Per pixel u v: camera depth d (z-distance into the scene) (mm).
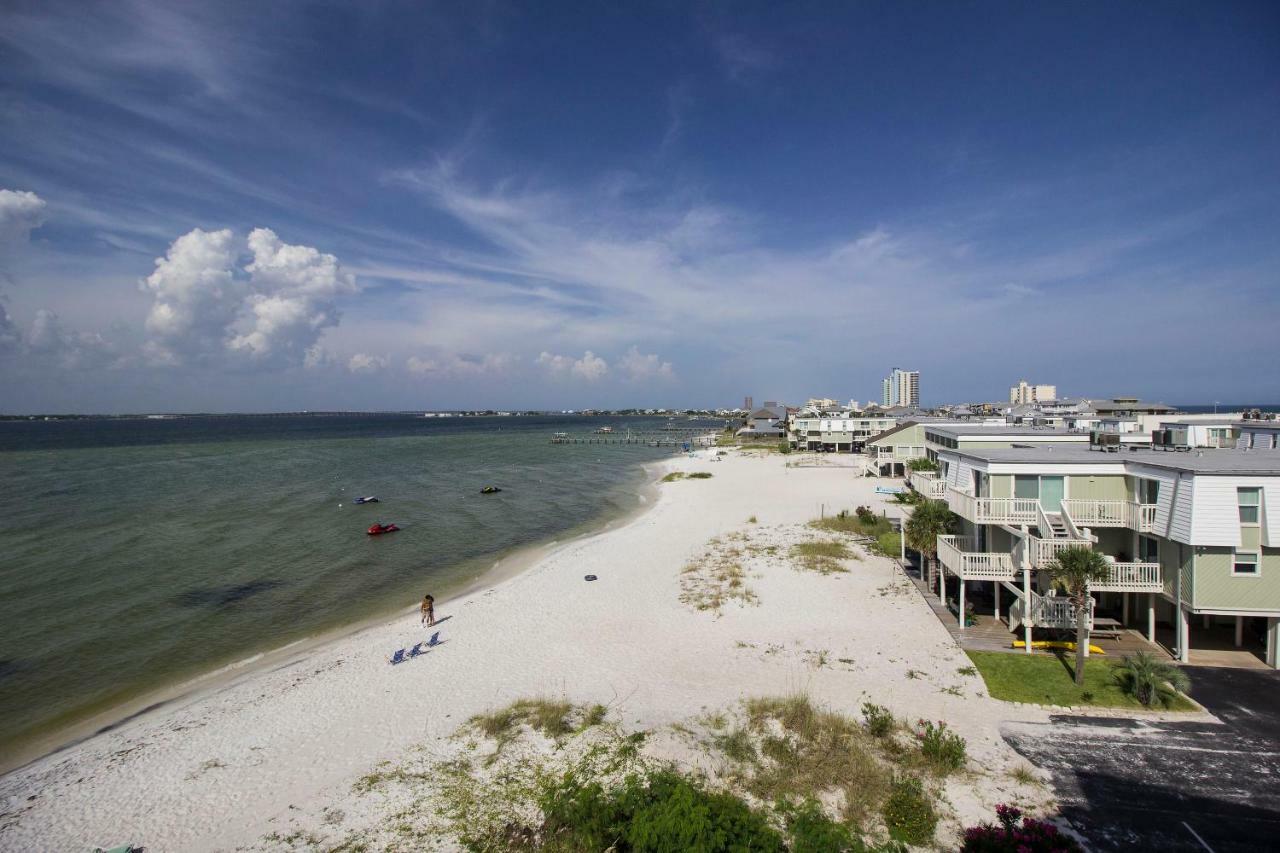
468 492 71000
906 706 19094
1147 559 21953
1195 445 28438
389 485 76812
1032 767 15672
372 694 22141
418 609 31766
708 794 14289
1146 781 14930
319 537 47531
